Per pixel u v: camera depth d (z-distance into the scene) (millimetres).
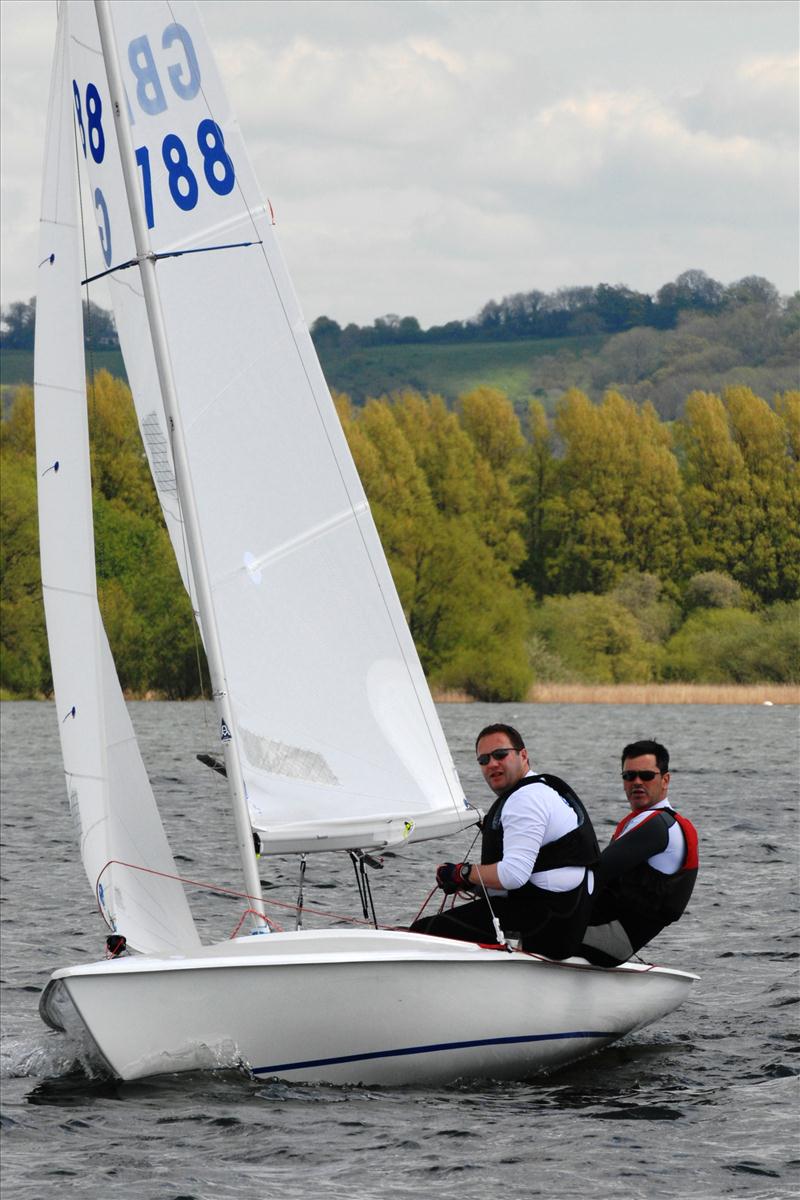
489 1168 21172
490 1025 26125
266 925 26844
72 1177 20891
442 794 28781
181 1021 24859
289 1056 25422
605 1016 27594
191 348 28281
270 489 28469
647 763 28031
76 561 28297
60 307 28734
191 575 27188
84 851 28266
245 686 27766
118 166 28297
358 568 28812
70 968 24547
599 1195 20156
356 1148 22062
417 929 27703
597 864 26922
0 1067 26594
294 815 27594
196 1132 22750
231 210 28750
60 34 29125
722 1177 20859
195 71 28688
